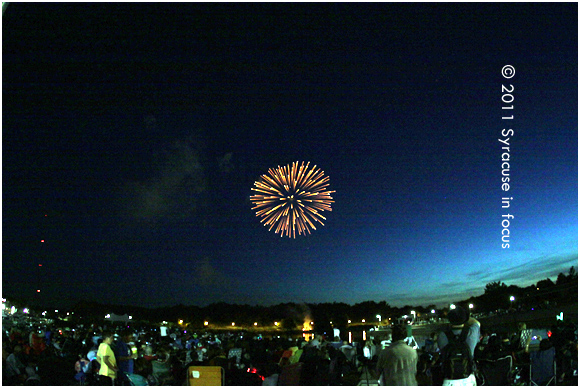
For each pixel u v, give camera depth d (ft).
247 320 295.48
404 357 23.03
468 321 23.43
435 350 44.96
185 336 69.92
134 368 35.70
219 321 301.02
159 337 64.44
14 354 36.76
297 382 35.32
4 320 92.12
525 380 36.78
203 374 31.99
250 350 49.90
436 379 35.01
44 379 41.45
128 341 38.17
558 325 46.44
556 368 35.04
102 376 33.60
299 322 289.12
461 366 22.58
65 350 55.72
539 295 124.88
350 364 44.83
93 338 49.57
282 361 44.75
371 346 52.75
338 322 240.53
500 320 113.80
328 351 42.88
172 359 40.19
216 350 37.60
